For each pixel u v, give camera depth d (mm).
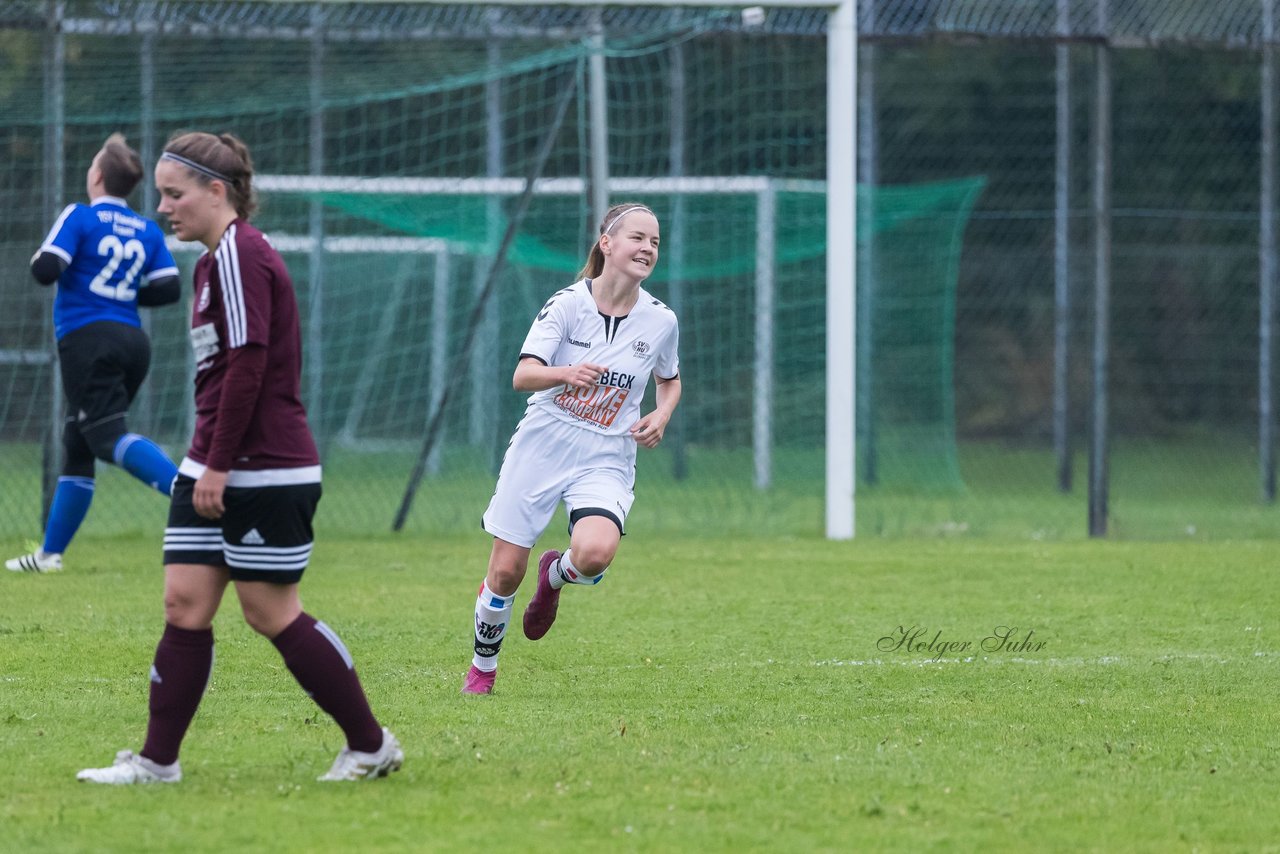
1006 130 92062
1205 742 17172
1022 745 16859
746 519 44219
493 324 57625
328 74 52062
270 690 19484
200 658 14445
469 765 15492
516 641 23734
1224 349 84375
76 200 47156
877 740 17016
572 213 59562
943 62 91375
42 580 29469
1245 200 87750
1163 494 56562
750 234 61938
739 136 71312
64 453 30500
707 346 65125
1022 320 91188
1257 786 15164
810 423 63469
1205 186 87938
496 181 56531
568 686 20172
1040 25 56406
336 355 67750
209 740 16578
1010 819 13766
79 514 30562
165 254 28719
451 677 20734
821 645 23562
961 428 90812
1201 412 84500
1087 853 12773
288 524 13992
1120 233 88125
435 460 56625
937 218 73125
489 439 60000
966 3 50938
